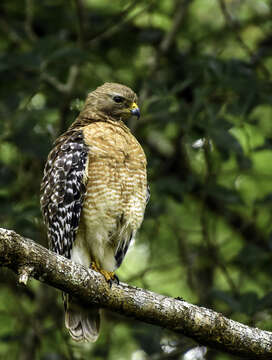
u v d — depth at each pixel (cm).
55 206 959
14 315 1301
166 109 1216
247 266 1280
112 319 1303
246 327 801
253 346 795
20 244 695
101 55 1495
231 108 1216
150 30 1468
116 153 940
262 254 1218
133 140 973
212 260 1307
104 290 769
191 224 1461
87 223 936
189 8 1514
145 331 1155
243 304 1069
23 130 1185
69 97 1326
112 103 1058
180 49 1545
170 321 786
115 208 938
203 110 1222
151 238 1376
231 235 1459
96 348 1234
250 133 1421
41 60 1189
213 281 1359
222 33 1514
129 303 777
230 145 1140
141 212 968
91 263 948
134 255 1427
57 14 1519
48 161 1007
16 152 1372
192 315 786
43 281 731
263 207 1298
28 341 1253
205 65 1210
